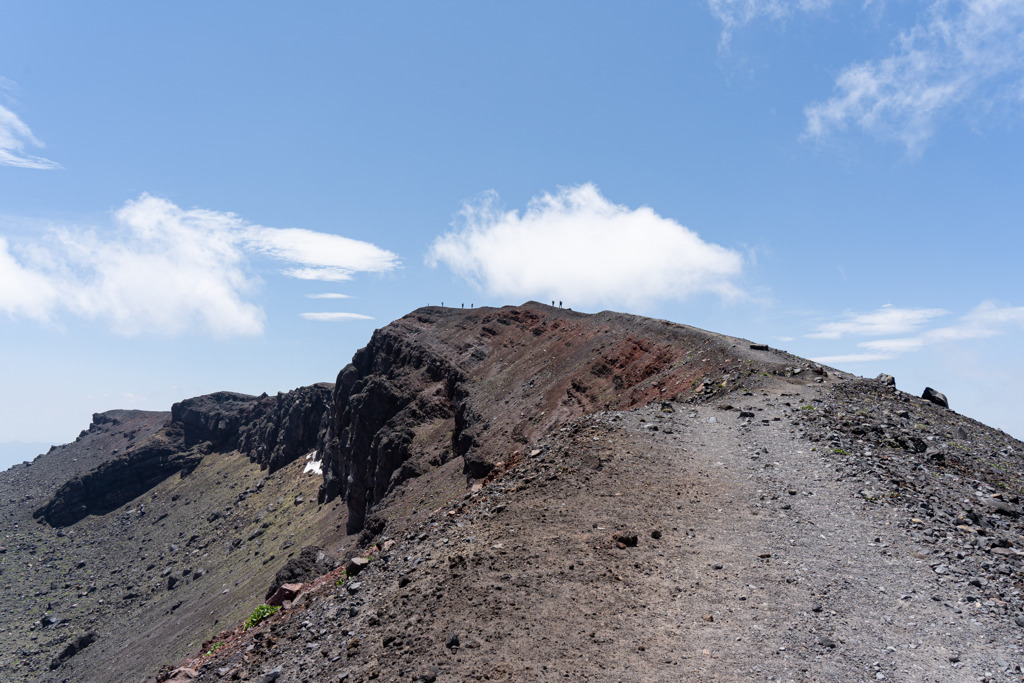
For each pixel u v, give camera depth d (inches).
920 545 654.5
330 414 6200.8
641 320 2596.0
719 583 583.8
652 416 1136.8
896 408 1211.2
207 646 890.7
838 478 831.1
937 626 520.4
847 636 503.8
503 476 981.8
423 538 800.3
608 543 649.0
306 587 954.7
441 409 4010.8
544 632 512.7
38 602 5713.6
